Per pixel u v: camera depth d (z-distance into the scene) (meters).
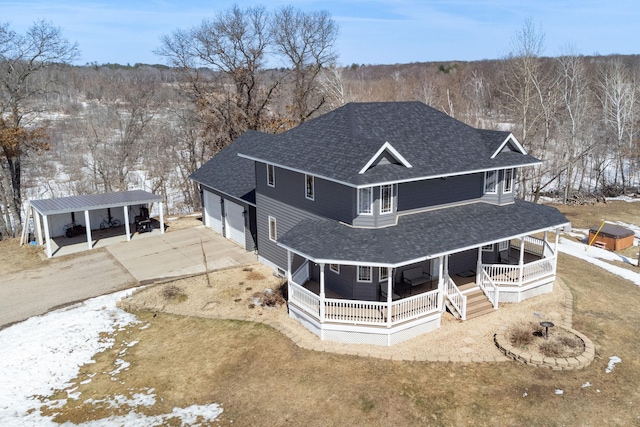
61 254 27.12
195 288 21.89
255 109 47.41
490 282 19.59
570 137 45.91
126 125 53.00
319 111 55.50
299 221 21.44
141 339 17.84
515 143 21.83
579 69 50.62
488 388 14.37
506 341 16.73
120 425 13.17
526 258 23.28
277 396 14.22
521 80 51.38
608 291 22.16
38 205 27.72
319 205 19.98
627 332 17.98
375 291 18.67
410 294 18.92
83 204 27.86
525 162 21.64
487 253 22.33
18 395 14.67
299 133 22.67
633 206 42.47
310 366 15.62
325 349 16.59
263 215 24.14
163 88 72.00
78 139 62.50
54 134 63.66
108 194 31.30
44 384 15.23
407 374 15.08
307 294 17.86
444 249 17.30
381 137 20.08
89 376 15.59
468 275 21.47
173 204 52.09
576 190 49.59
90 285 22.78
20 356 16.78
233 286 22.03
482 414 13.27
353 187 17.69
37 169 56.97
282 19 51.84
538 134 52.25
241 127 46.50
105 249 27.86
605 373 15.17
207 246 28.00
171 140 59.91
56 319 19.47
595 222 37.19
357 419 13.15
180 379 15.24
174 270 24.31
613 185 50.53
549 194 49.03
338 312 17.72
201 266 24.78
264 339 17.39
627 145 51.12
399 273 19.38
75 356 16.80
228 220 29.12
